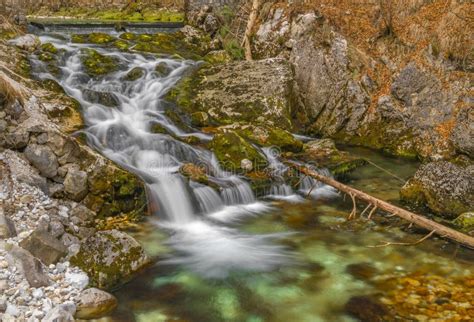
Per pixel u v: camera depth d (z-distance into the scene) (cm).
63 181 654
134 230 668
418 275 568
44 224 548
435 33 1150
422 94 1119
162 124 1004
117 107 1026
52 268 495
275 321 473
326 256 620
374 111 1195
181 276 555
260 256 616
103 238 545
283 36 1412
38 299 437
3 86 671
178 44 1519
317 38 1289
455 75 1081
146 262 561
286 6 1467
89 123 909
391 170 1003
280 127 1121
